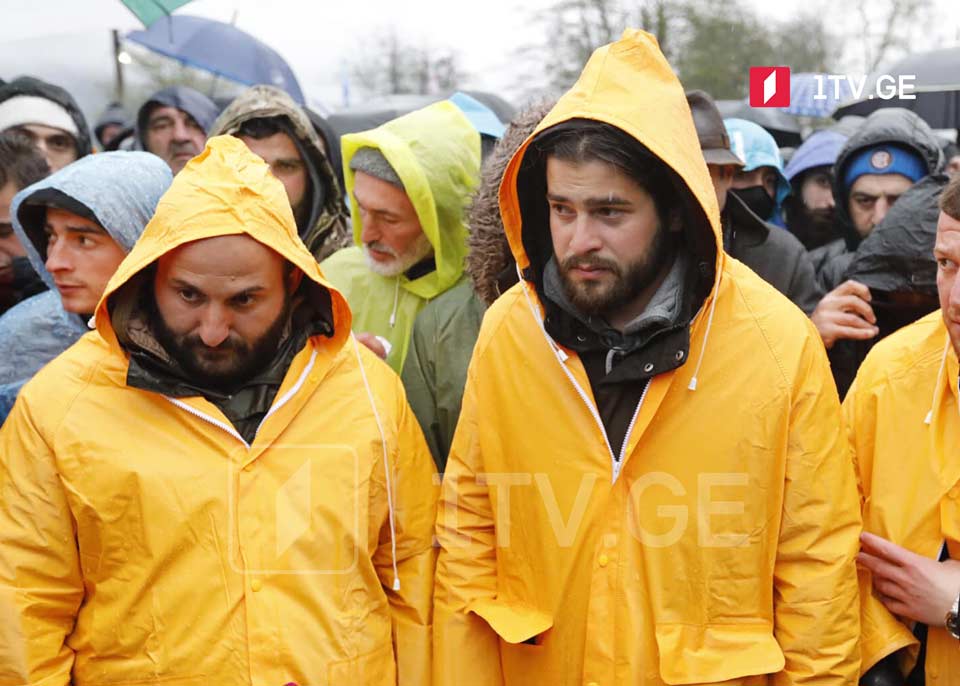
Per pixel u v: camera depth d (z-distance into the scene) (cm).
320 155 291
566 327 174
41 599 163
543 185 178
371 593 175
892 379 184
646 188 164
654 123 160
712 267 169
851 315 221
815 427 168
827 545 169
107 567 164
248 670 162
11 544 162
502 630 174
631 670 167
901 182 327
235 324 165
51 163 365
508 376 181
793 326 171
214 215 159
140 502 162
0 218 278
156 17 408
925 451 177
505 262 212
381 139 243
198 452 166
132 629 163
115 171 203
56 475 164
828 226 412
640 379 168
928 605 170
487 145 347
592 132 159
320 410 174
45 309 228
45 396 167
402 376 232
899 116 335
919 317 224
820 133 427
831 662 166
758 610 170
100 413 166
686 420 169
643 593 170
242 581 164
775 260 275
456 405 222
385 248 249
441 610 183
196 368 167
